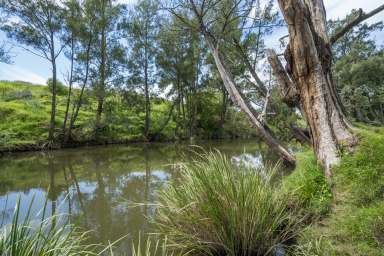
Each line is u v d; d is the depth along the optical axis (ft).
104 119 61.98
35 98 73.82
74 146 56.39
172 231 10.44
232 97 24.07
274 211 9.85
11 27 48.16
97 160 37.73
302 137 21.98
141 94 69.97
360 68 67.87
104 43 59.31
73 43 54.39
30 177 26.23
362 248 7.55
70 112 68.08
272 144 22.31
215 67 65.36
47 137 52.65
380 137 11.11
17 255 5.28
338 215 9.53
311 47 12.78
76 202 17.49
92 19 55.52
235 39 29.71
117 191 20.40
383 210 8.23
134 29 66.23
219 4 26.89
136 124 74.18
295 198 11.74
